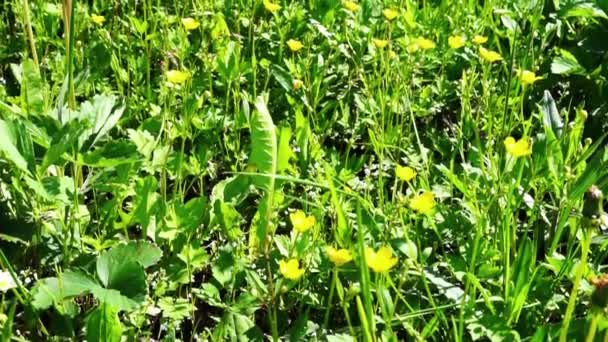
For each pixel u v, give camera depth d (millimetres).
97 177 671
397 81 910
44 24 1002
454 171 827
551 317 626
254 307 612
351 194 620
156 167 726
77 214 623
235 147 841
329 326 643
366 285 472
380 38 1080
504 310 597
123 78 927
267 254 618
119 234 672
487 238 679
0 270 629
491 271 634
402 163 852
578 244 689
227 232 674
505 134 836
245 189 697
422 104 938
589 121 937
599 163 643
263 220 638
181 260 645
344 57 1033
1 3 1111
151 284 645
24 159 592
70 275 550
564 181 696
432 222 664
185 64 999
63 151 592
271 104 937
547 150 697
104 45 931
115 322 536
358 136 883
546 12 1118
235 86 923
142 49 1021
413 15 1086
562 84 979
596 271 629
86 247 654
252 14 1052
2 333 497
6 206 643
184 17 1084
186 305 607
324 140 905
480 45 984
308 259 653
